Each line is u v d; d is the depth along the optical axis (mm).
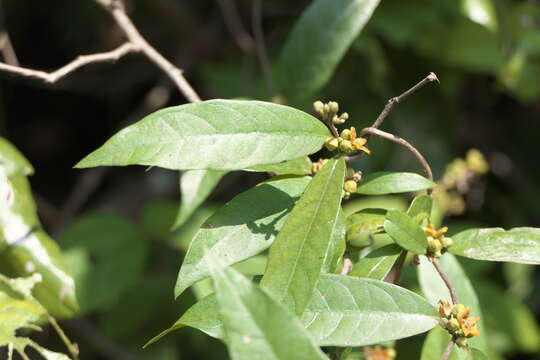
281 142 618
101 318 987
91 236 896
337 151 630
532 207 1260
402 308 616
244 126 616
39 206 1159
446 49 1040
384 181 648
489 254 645
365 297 615
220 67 1121
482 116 1285
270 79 816
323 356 551
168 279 975
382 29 992
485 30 1033
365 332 609
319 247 606
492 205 1264
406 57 1068
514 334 1021
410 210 653
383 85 1002
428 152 1043
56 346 972
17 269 707
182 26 1166
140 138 607
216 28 1190
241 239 632
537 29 1091
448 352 622
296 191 646
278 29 1100
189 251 628
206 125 612
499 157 1275
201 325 612
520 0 1144
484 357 629
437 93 1073
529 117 1288
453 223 1199
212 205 947
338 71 1032
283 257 605
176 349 970
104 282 881
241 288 553
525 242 646
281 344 551
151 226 911
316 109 630
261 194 643
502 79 1066
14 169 726
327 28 791
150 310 960
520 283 1160
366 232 646
